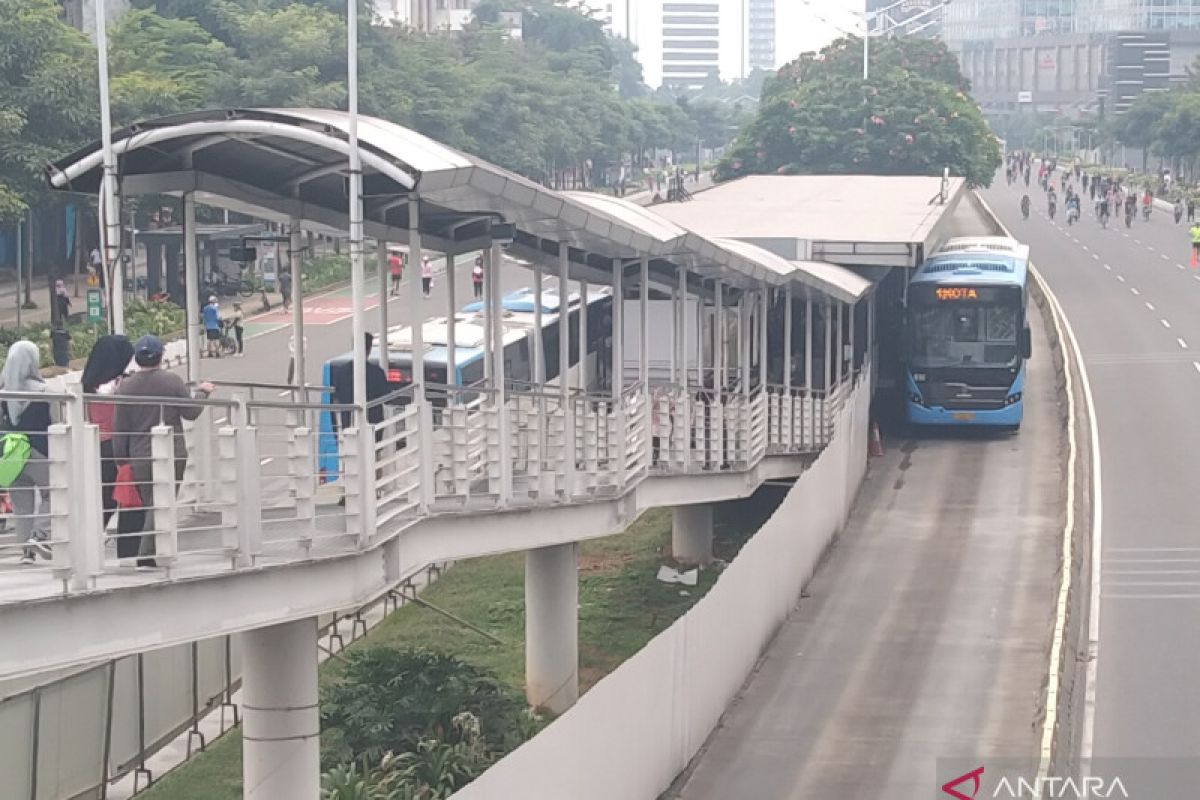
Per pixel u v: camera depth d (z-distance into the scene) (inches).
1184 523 1288.1
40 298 2207.2
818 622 1030.4
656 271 1053.8
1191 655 969.5
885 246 1501.0
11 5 1875.0
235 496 530.0
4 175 1840.6
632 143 5000.0
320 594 576.1
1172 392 1815.9
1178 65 7175.2
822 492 1174.3
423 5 5585.6
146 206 1953.7
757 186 2262.6
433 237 792.9
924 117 3166.8
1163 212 4168.3
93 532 469.7
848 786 753.0
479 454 750.5
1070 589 991.0
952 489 1402.6
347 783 708.0
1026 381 1904.5
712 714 834.8
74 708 768.3
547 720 886.4
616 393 894.4
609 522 878.4
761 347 1179.9
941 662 947.3
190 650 901.8
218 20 2637.8
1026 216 3890.3
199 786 819.4
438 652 920.3
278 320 2110.0
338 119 645.3
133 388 522.9
